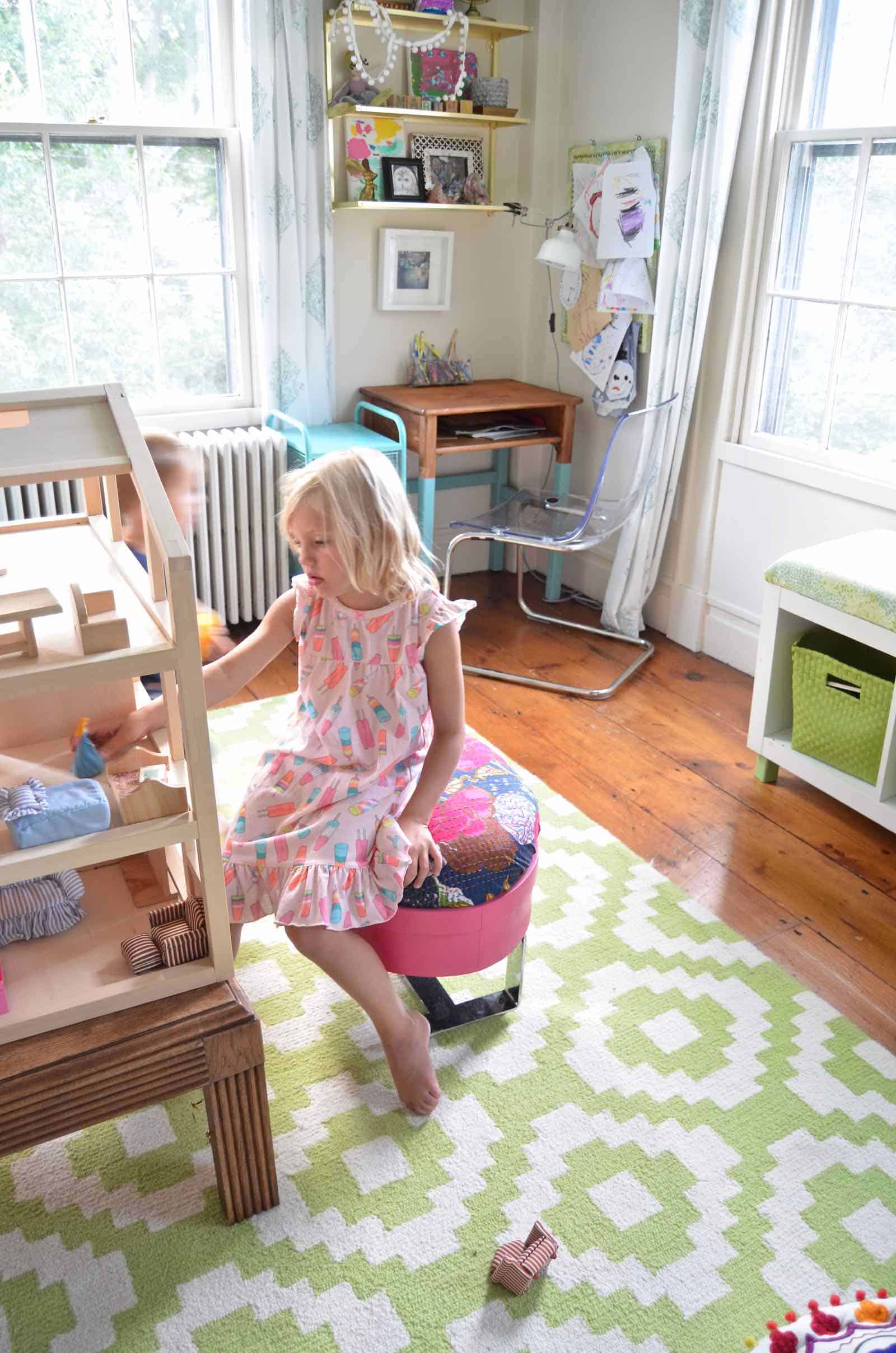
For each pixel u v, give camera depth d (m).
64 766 1.46
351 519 1.48
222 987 1.35
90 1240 1.44
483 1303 1.37
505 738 2.83
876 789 2.34
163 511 1.19
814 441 2.99
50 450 1.20
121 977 1.33
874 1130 1.64
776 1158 1.59
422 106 3.30
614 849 2.35
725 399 3.14
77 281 3.13
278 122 3.09
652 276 3.32
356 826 1.54
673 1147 1.60
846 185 2.76
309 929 1.50
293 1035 1.81
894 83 2.62
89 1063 1.24
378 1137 1.61
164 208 3.19
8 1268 1.40
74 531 1.65
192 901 1.38
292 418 3.34
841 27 2.73
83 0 2.92
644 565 3.37
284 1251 1.43
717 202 2.91
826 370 2.92
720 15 2.78
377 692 1.62
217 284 3.34
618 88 3.32
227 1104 1.37
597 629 3.54
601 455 3.69
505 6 3.47
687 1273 1.41
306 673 1.66
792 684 2.49
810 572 2.36
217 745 2.71
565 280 3.59
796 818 2.50
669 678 3.23
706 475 3.29
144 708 1.54
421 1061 1.60
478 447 3.41
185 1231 1.46
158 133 3.08
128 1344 1.30
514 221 3.75
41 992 1.30
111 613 1.21
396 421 3.33
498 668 3.26
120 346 3.26
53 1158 1.57
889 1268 1.43
